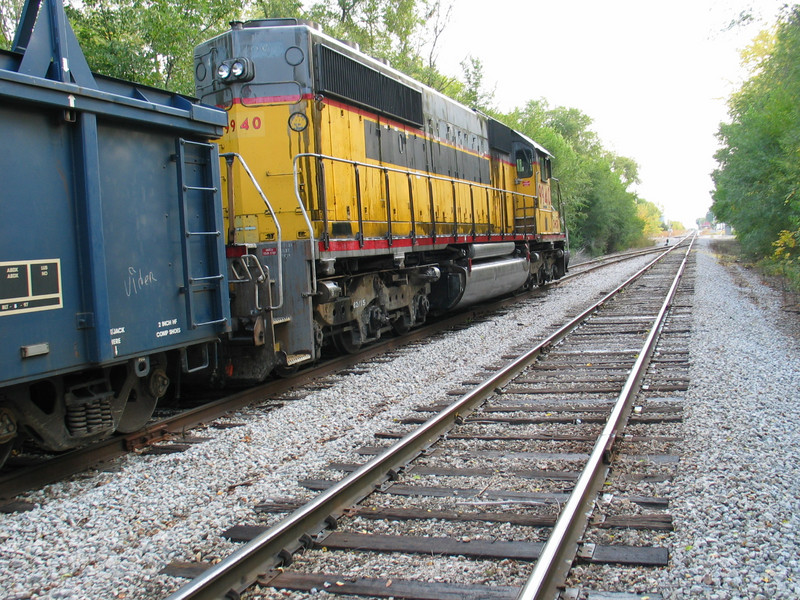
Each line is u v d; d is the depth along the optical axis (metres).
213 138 6.41
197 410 6.64
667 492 4.27
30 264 4.52
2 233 4.34
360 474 4.43
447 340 11.05
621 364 8.37
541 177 18.80
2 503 4.64
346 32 24.67
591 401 6.77
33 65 4.62
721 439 5.27
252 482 4.86
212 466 5.26
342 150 9.00
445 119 13.02
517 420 6.15
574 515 3.71
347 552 3.64
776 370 7.61
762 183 22.34
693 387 7.00
